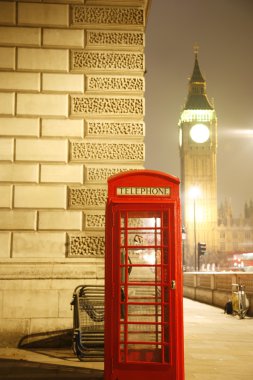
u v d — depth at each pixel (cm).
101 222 1051
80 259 1038
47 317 1009
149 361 729
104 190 1059
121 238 764
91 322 968
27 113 1070
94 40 1103
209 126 14738
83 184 1061
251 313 1788
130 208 734
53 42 1094
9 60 1080
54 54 1091
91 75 1093
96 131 1077
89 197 1055
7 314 1005
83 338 915
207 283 2541
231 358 975
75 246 1041
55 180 1056
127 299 723
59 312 1010
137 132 1084
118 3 1115
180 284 726
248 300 1823
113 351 720
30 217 1041
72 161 1065
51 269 1022
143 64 1105
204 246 4188
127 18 1114
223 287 2220
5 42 1084
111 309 724
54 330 1005
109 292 727
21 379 754
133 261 774
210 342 1183
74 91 1084
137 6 1120
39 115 1073
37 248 1035
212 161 14562
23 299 1010
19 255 1030
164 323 718
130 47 1107
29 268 1020
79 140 1073
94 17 1108
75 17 1103
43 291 1014
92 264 1033
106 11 1112
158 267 756
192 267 12988
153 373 716
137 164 1076
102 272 1028
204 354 1020
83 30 1104
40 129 1070
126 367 717
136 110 1091
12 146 1059
